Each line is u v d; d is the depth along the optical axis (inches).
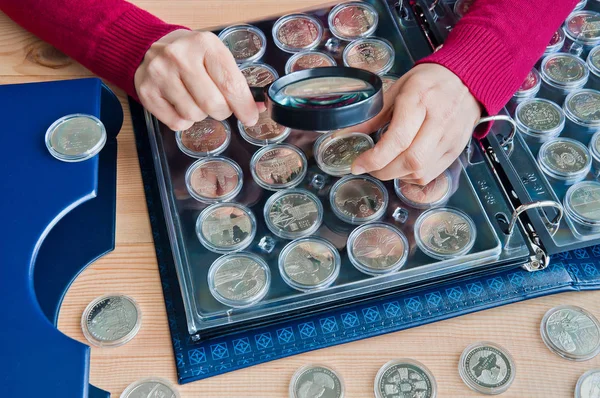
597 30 45.4
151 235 37.4
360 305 35.2
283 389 33.1
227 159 38.8
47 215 33.2
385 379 33.1
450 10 44.7
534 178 38.5
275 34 43.8
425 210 36.7
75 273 35.5
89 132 35.8
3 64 43.4
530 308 35.3
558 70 43.3
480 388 32.8
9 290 31.0
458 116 35.9
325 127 29.9
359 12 44.9
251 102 34.9
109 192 38.4
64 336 30.1
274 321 34.4
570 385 33.0
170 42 37.6
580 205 37.4
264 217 36.6
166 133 39.8
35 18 41.7
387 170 35.4
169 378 33.4
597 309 35.3
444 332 34.6
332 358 33.9
